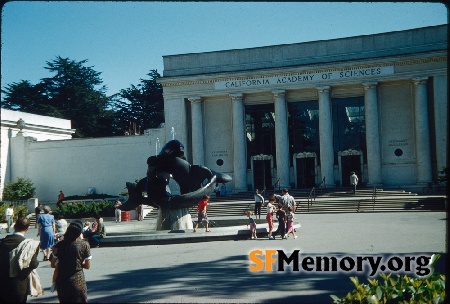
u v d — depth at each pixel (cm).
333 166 4525
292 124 4725
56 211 3797
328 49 4575
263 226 2023
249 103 4800
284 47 4662
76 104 6406
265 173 4753
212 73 4694
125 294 1016
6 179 4919
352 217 2880
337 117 4631
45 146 4969
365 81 4431
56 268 755
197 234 1902
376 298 574
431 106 4431
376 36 4475
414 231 1981
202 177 2055
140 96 7194
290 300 901
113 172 4853
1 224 3469
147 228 2506
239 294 975
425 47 4338
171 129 4784
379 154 4425
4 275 757
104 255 1678
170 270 1308
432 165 4391
